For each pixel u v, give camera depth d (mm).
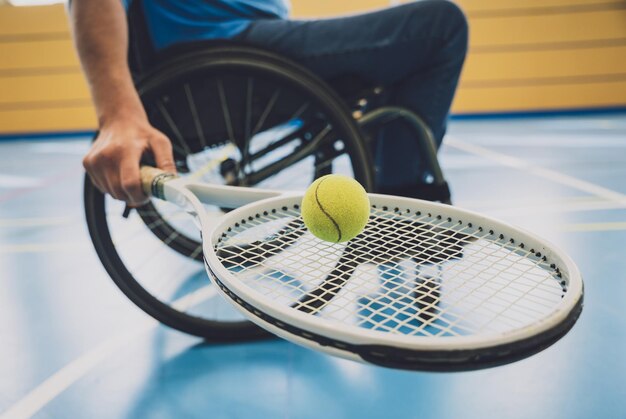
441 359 336
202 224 562
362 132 902
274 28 953
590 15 4984
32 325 1004
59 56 5129
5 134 5281
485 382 755
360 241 679
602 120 4656
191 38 958
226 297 445
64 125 5293
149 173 703
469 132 4230
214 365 835
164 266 1302
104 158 708
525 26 5066
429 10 882
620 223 1506
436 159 953
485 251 553
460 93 5285
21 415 728
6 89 5184
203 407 728
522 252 514
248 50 885
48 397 766
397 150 1024
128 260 1353
